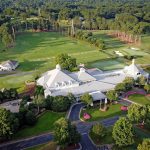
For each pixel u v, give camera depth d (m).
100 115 142.62
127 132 111.94
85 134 126.00
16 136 124.31
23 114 131.62
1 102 157.00
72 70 198.88
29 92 169.88
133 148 114.38
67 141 110.94
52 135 125.56
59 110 143.88
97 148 115.44
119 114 143.75
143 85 175.00
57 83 159.62
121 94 165.75
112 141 119.69
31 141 121.12
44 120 137.12
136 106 131.50
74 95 154.75
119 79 174.38
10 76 198.88
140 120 133.62
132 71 180.38
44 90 157.88
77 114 143.38
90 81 168.00
